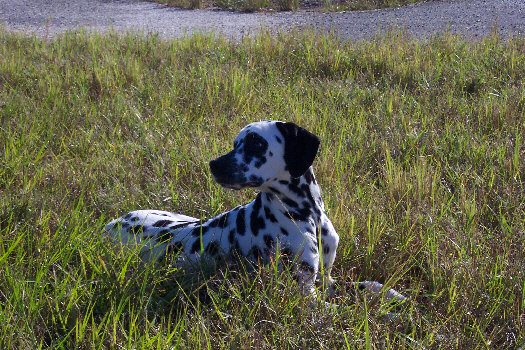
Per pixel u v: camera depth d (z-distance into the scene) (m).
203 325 1.64
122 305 1.75
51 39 5.92
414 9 7.07
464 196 2.39
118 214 2.39
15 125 3.19
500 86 3.78
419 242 2.14
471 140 2.95
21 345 1.59
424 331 1.77
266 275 1.84
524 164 2.69
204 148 2.88
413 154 2.90
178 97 3.66
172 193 2.46
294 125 1.94
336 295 1.96
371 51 4.52
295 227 1.93
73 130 3.16
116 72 4.11
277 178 1.92
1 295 1.83
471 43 4.86
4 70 4.23
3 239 2.03
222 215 2.05
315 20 6.79
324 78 4.11
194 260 2.01
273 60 4.50
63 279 1.87
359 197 2.46
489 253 2.07
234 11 7.79
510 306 1.83
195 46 5.02
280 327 1.69
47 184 2.56
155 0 8.77
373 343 1.63
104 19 7.47
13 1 8.94
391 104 3.41
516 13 6.34
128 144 2.97
